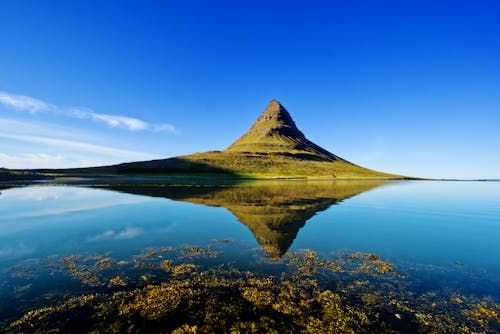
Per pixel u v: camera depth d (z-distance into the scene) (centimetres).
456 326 714
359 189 5594
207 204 2784
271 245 1357
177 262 1107
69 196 3388
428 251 1306
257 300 808
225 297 825
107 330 670
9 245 1323
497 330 699
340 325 701
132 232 1591
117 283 910
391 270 1062
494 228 1830
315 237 1530
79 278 945
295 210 2461
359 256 1221
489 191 6106
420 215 2347
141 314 732
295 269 1054
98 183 6588
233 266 1073
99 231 1609
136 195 3625
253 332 666
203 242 1395
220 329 676
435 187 7762
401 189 6069
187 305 777
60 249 1262
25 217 2023
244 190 4834
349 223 1928
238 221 1919
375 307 793
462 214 2447
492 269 1088
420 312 774
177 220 1936
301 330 679
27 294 832
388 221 2033
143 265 1070
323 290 886
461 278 1001
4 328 671
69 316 723
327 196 3850
